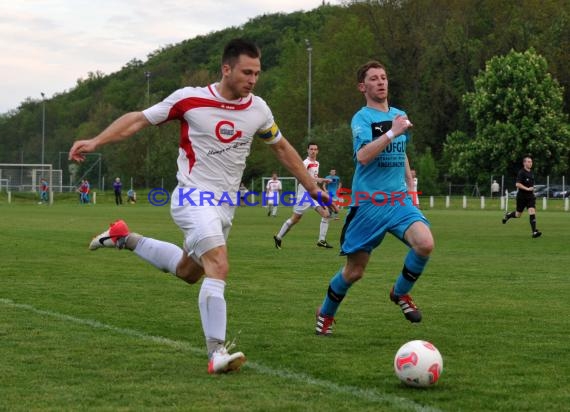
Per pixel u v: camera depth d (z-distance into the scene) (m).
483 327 7.88
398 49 79.50
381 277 12.17
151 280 11.55
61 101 132.12
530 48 68.06
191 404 4.94
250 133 6.33
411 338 7.28
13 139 117.69
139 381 5.55
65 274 12.29
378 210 7.48
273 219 33.53
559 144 64.94
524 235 22.84
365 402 5.02
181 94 6.21
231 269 13.41
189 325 7.84
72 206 50.25
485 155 66.19
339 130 58.31
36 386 5.38
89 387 5.37
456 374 5.86
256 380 5.61
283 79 82.94
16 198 61.91
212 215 6.15
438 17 81.12
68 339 7.04
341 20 84.62
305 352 6.62
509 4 81.69
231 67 6.11
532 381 5.65
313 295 10.20
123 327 7.70
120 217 33.25
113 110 100.69
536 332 7.61
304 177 6.74
